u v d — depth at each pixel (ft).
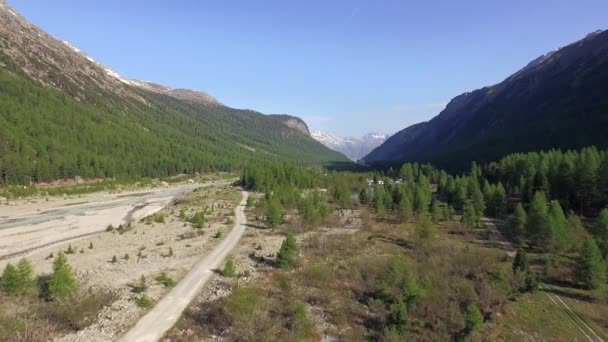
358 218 296.51
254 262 165.37
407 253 192.24
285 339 98.89
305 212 269.64
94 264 163.84
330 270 156.15
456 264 172.35
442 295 133.69
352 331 109.60
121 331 96.68
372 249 194.49
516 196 376.07
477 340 111.86
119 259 171.53
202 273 147.54
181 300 118.83
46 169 500.33
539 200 231.71
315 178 551.59
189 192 513.86
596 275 152.56
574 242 210.18
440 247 199.62
